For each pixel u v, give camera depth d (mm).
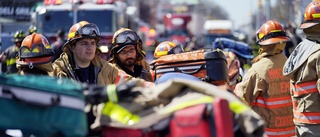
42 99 4254
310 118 8445
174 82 4637
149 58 37938
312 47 8328
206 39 50312
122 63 9297
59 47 18781
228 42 14117
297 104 8625
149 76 9516
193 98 4441
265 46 9172
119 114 4719
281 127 9109
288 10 29500
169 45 10578
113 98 4707
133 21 30047
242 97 9078
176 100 4531
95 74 8047
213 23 51094
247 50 14070
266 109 9078
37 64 7297
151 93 4773
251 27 61344
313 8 8352
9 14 26344
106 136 4781
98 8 24656
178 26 62156
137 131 4648
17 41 15711
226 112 4234
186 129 4312
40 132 4258
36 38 7371
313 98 8398
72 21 24625
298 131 8664
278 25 9141
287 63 8617
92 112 5457
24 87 4227
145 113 4672
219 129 4199
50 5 24797
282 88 9070
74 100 4383
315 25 8297
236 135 4547
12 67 15727
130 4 63594
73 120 4359
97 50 8180
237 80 10570
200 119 4258
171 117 4422
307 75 8359
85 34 7879
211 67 7258
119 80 8055
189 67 7262
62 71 7961
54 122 4289
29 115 4234
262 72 9031
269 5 28141
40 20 24594
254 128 4430
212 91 4492
